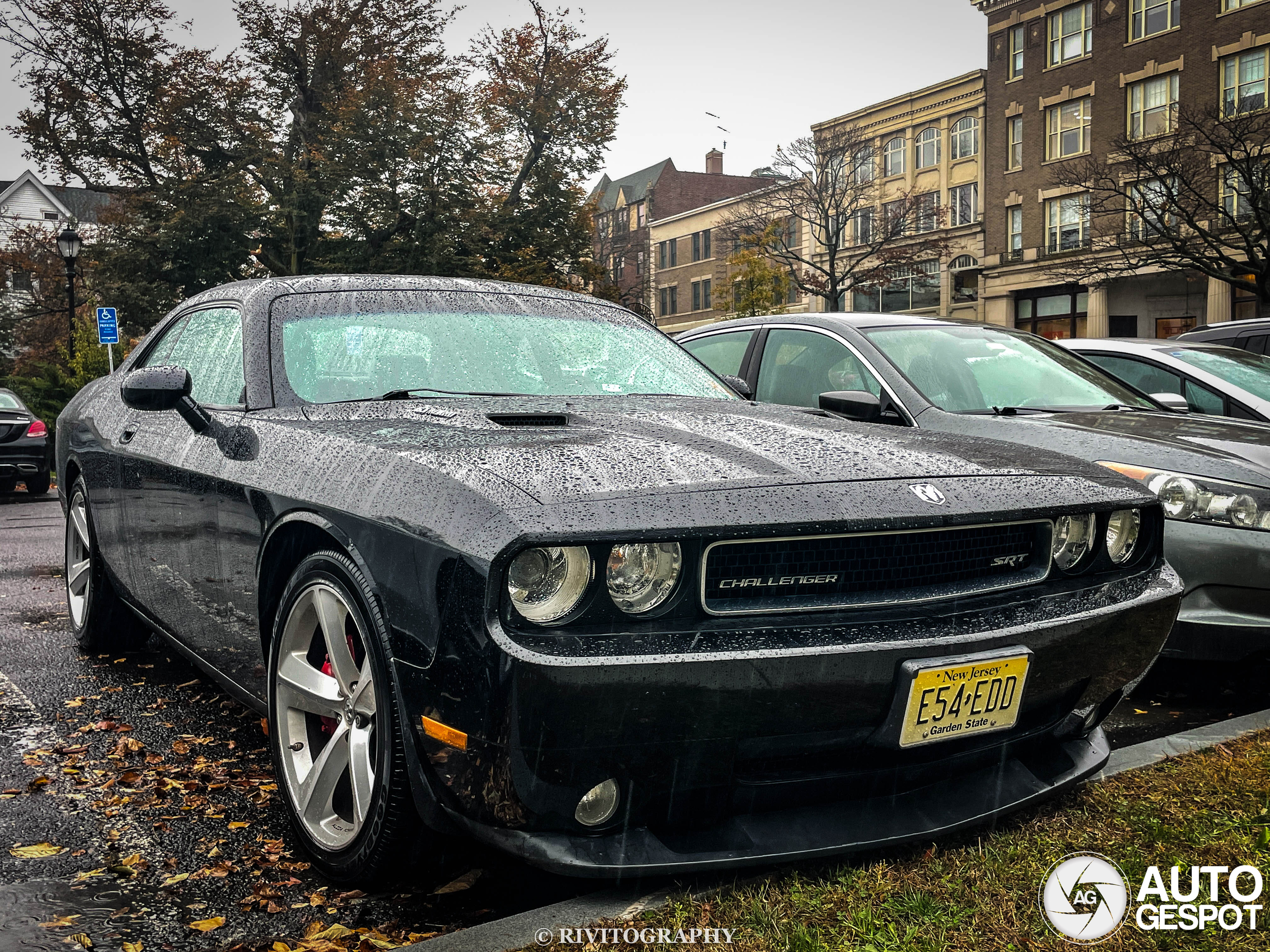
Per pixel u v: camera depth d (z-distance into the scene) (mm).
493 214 28984
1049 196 35531
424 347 3074
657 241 61125
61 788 2891
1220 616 3674
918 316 5305
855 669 1963
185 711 3621
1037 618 2209
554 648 1805
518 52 29891
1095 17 33594
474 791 1885
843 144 38500
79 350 21734
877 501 2105
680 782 1940
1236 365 5914
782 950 1909
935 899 2113
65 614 5316
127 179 30594
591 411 2770
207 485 2836
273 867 2406
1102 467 2678
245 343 3039
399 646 2002
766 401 5145
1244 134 23281
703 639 1885
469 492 1959
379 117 27812
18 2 29531
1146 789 2709
